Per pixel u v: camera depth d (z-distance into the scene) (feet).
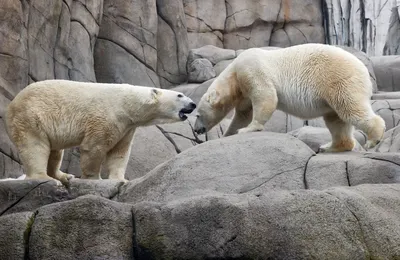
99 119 32.35
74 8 46.68
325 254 21.18
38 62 42.14
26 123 31.60
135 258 22.20
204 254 21.65
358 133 44.83
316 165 27.76
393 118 48.70
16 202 28.94
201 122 34.17
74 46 46.11
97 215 22.09
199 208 22.06
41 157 31.76
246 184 27.66
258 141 29.19
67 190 29.68
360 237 21.59
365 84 30.83
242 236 21.49
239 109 34.04
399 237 21.89
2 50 38.78
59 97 32.37
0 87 38.04
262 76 31.91
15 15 39.47
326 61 31.30
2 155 37.50
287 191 22.38
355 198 22.21
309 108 31.89
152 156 43.21
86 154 32.37
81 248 21.76
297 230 21.40
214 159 28.71
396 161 27.27
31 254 21.74
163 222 22.09
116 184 29.86
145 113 33.60
